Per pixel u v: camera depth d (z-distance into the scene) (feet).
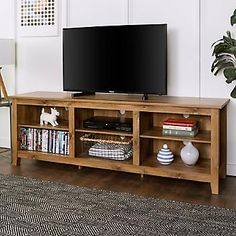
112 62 12.49
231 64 11.64
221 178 11.95
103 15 13.55
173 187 11.07
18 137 13.37
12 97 13.15
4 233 7.90
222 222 8.53
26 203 9.64
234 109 12.10
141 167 11.60
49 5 14.24
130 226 8.29
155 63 11.91
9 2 14.93
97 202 9.75
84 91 13.07
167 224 8.41
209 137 11.24
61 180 11.63
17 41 14.99
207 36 12.25
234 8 11.86
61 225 8.32
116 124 12.19
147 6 12.89
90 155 12.72
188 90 12.67
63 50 13.24
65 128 12.71
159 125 12.92
